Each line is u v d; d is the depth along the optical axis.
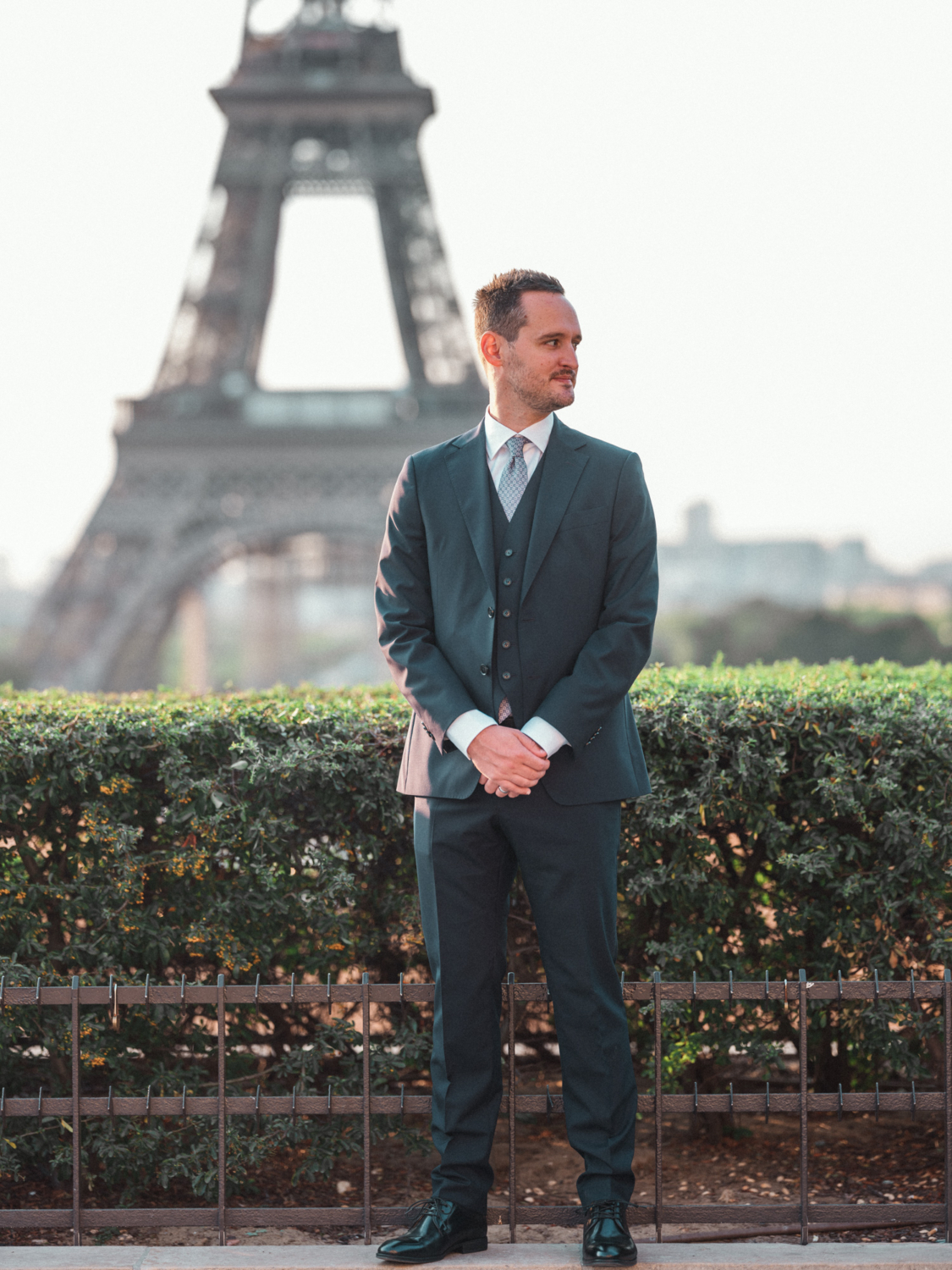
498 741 3.42
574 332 3.70
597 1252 3.56
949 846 4.38
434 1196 3.77
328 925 4.42
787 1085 5.10
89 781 4.51
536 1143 5.02
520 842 3.64
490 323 3.74
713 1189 4.43
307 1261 3.74
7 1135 4.54
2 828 4.57
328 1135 4.48
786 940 4.70
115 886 4.44
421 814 3.79
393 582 3.88
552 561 3.69
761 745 4.44
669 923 4.70
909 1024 4.53
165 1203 4.54
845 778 4.32
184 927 4.58
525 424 3.81
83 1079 4.66
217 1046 4.66
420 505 3.85
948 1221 3.89
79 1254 3.83
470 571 3.73
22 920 4.51
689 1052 4.58
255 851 4.41
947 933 4.48
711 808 4.42
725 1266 3.65
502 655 3.68
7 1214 3.91
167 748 4.41
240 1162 4.38
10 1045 4.59
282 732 4.45
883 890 4.47
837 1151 4.79
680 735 4.39
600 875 3.66
